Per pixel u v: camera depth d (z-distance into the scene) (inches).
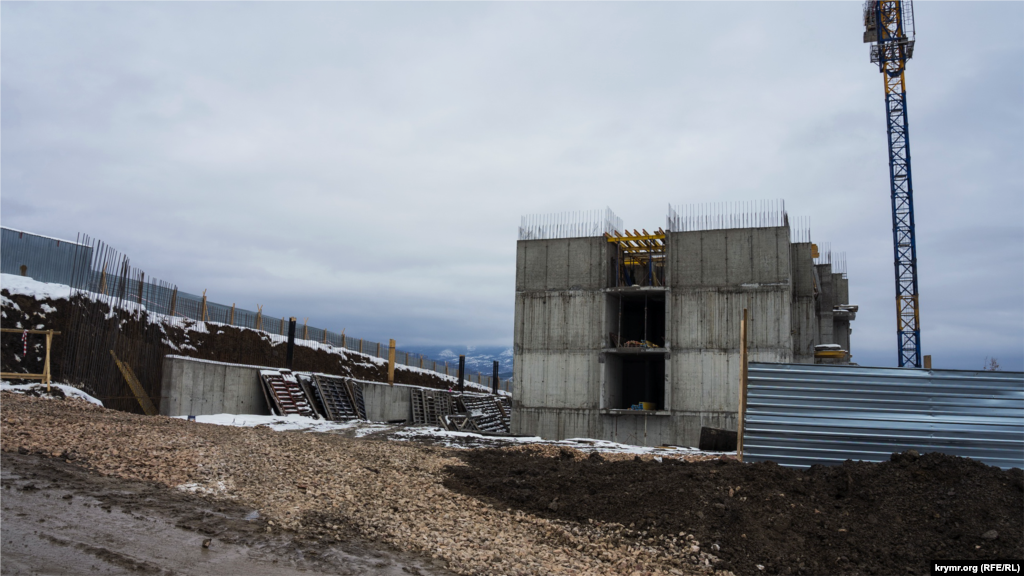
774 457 539.5
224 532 346.3
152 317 1221.1
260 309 1724.9
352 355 2069.4
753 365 557.6
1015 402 510.9
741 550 389.7
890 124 2709.2
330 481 486.9
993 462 502.9
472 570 341.1
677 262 1561.3
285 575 301.0
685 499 442.6
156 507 371.6
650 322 1902.1
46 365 808.3
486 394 2947.8
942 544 371.9
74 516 337.4
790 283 1513.3
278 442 626.2
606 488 485.4
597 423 1569.9
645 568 370.6
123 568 283.7
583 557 385.4
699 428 1488.7
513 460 637.9
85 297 986.1
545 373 1625.2
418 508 444.1
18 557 278.7
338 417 1501.0
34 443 471.8
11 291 898.7
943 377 525.0
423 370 2573.8
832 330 2094.0
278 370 1469.0
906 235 2628.0
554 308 1647.4
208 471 464.1
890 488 425.1
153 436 552.4
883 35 2736.2
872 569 362.0
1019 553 356.2
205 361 1248.8
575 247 1659.7
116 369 1020.5
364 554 343.3
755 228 1520.7
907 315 2581.2
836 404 537.6
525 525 435.2
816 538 394.9
